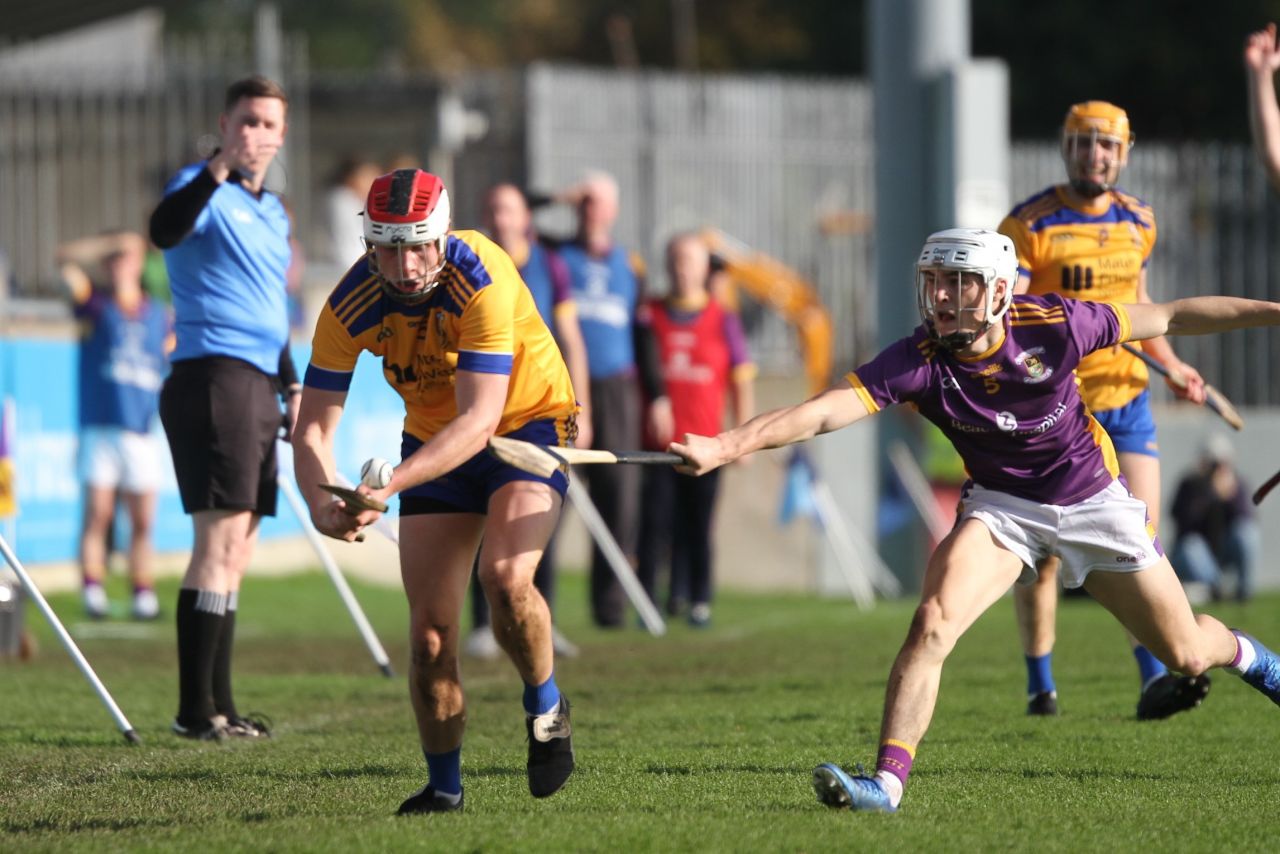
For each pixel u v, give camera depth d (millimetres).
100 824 18031
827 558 69562
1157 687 25312
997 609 52312
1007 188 71500
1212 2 116125
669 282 46406
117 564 53344
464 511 18219
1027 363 18719
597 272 42406
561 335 38438
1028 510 19109
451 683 18000
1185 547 61531
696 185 75312
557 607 55188
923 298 18422
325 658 38125
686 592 49344
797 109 76625
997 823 17234
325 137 76000
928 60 63781
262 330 25609
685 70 127875
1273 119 26859
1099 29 116938
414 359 18094
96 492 46188
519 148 73875
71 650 24609
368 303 17781
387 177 17516
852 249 76938
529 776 18438
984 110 62000
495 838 16125
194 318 25406
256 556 57719
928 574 18578
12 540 47812
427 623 17891
